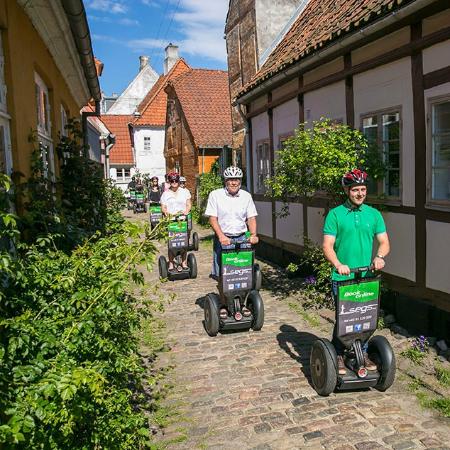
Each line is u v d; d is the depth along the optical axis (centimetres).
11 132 497
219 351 582
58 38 693
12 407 231
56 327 305
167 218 358
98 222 827
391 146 687
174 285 938
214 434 398
